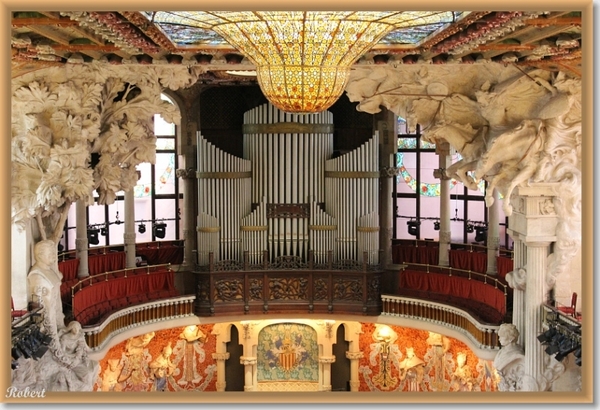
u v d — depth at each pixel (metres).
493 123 19.77
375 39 12.92
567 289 20.83
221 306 28.12
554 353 19.03
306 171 28.52
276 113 28.50
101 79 20.05
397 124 29.89
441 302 26.33
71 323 21.59
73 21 14.05
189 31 16.80
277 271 28.34
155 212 30.45
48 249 20.70
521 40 16.88
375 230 28.14
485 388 25.48
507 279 21.80
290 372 30.67
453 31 15.60
